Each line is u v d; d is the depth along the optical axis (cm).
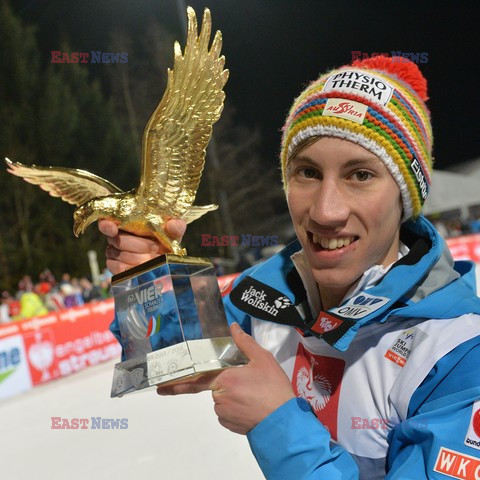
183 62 99
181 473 279
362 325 100
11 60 2180
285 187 113
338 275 99
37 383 612
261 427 90
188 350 89
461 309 98
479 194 1936
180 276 94
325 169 96
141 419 381
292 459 88
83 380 602
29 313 942
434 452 87
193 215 106
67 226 2086
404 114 96
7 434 423
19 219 2025
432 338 95
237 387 91
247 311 116
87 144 2273
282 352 118
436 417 89
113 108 2333
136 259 104
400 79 102
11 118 2141
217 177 2044
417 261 104
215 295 100
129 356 97
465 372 90
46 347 632
